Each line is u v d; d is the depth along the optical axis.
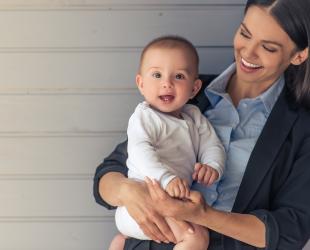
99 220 2.38
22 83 2.28
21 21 2.23
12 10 2.22
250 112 1.93
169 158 1.79
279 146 1.83
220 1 2.24
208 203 1.85
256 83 1.92
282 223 1.75
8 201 2.36
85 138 2.32
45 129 2.31
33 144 2.32
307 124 1.86
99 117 2.31
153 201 1.70
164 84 1.77
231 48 2.28
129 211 1.74
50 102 2.29
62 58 2.27
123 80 2.29
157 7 2.24
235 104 1.99
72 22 2.24
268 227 1.74
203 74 2.23
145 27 2.25
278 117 1.87
